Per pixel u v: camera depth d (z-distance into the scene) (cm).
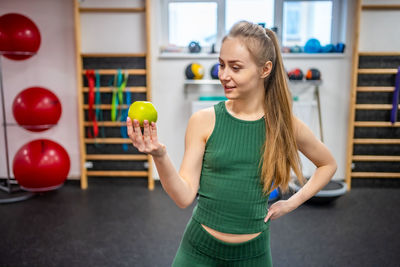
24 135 388
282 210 107
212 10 388
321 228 280
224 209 95
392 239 261
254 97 96
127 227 281
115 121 375
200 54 372
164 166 82
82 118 371
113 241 257
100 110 375
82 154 375
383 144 379
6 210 317
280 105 98
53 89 381
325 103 382
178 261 102
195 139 97
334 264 226
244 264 99
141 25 370
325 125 385
